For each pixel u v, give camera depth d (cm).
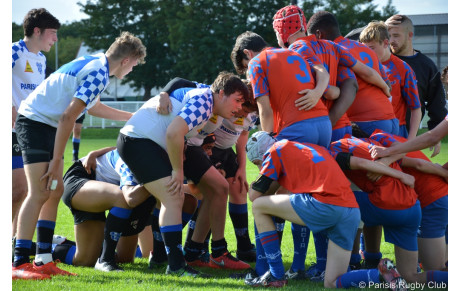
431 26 5600
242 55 855
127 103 5138
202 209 834
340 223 639
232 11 6669
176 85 796
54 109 739
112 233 775
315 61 761
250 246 909
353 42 843
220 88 739
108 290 633
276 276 667
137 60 779
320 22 855
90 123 5456
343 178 653
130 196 756
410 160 711
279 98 735
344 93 783
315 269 741
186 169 816
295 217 646
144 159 733
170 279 704
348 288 639
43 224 744
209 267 841
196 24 6669
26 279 704
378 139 735
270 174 669
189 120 714
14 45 925
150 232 918
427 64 1025
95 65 740
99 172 842
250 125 921
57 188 749
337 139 777
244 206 909
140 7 7769
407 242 683
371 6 6203
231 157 929
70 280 696
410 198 669
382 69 848
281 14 809
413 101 913
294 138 717
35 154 732
